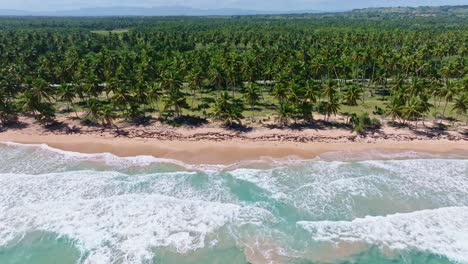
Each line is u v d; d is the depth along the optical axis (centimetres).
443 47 9944
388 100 7944
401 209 4009
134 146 5716
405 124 6438
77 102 7919
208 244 3506
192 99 8125
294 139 5891
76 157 5356
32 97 6494
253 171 4878
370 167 4969
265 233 3644
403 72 8606
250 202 4166
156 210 3997
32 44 12975
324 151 5506
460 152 5462
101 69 8519
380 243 3491
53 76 8450
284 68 8194
